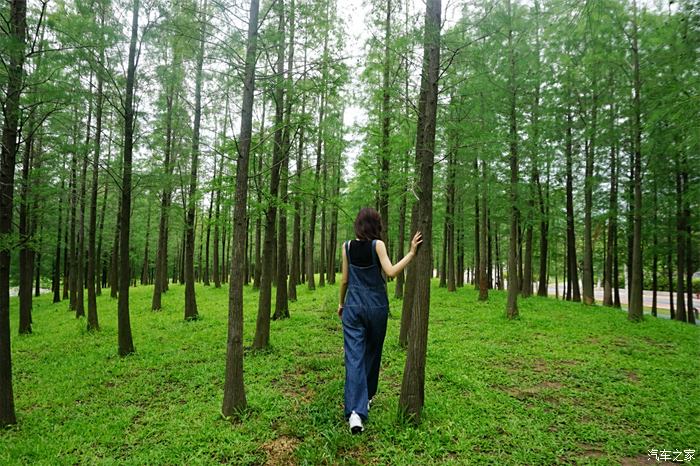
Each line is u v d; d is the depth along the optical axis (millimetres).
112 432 4152
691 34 6590
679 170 10922
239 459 3393
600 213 14453
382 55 7410
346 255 3293
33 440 4086
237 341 4348
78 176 11438
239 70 4984
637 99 10062
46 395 5582
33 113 5582
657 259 16406
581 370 5910
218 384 5594
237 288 4367
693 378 5617
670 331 9125
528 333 8602
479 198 14141
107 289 25875
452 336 8203
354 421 2824
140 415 4695
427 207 3818
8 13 5238
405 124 8578
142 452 3658
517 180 10719
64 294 21328
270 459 3379
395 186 8734
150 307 14789
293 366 6230
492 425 3873
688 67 6715
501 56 9414
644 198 12516
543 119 12477
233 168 8539
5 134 4770
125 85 7973
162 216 12695
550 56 10867
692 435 3758
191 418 4355
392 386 5031
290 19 6910
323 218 22438
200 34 5363
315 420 3982
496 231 20359
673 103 6266
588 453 3463
